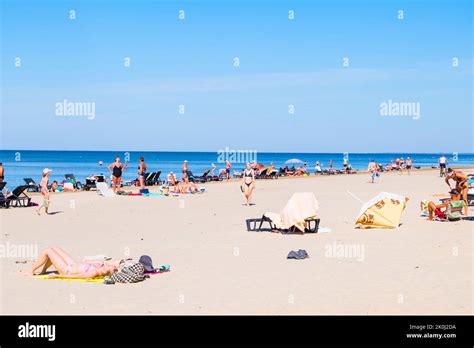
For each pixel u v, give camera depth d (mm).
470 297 9812
